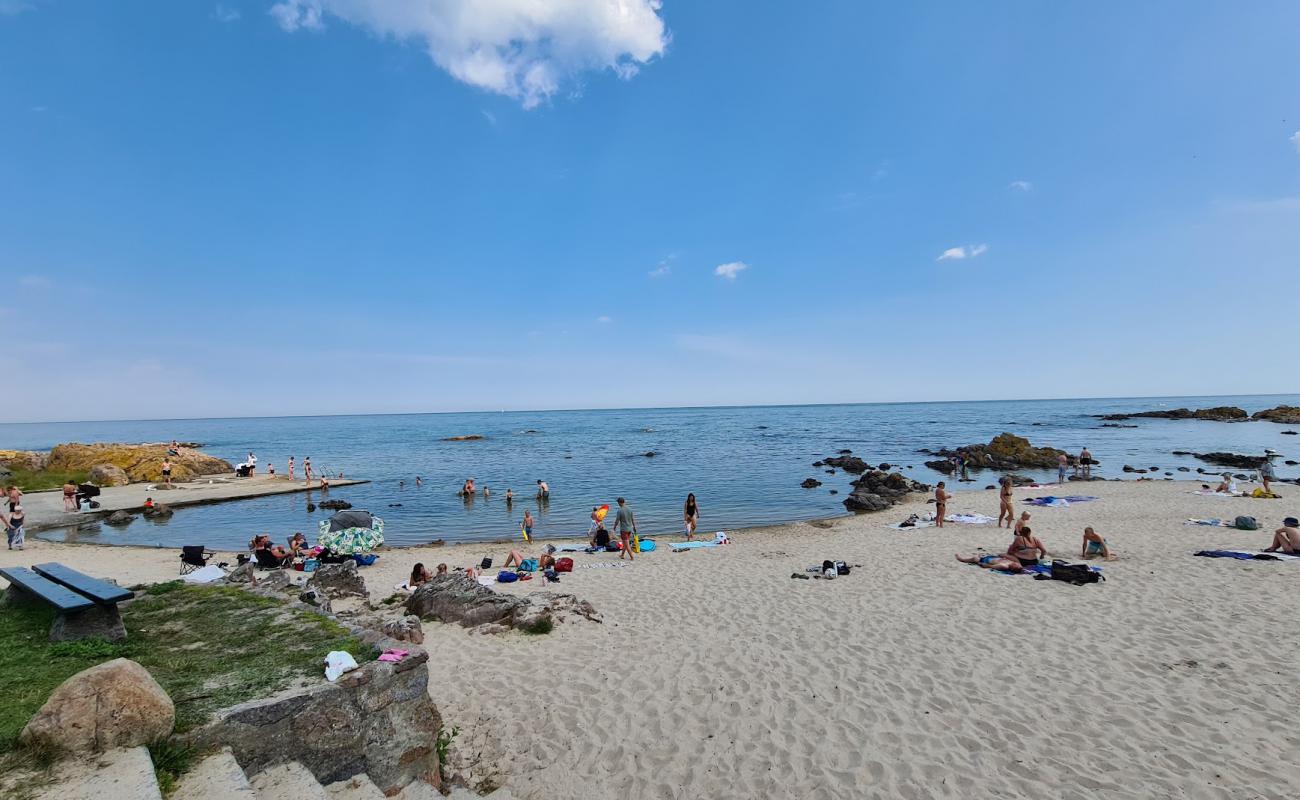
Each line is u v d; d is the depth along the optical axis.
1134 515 22.22
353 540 19.55
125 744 4.03
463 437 101.06
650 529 25.62
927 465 45.19
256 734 4.60
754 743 7.05
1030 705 7.70
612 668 9.28
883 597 12.52
